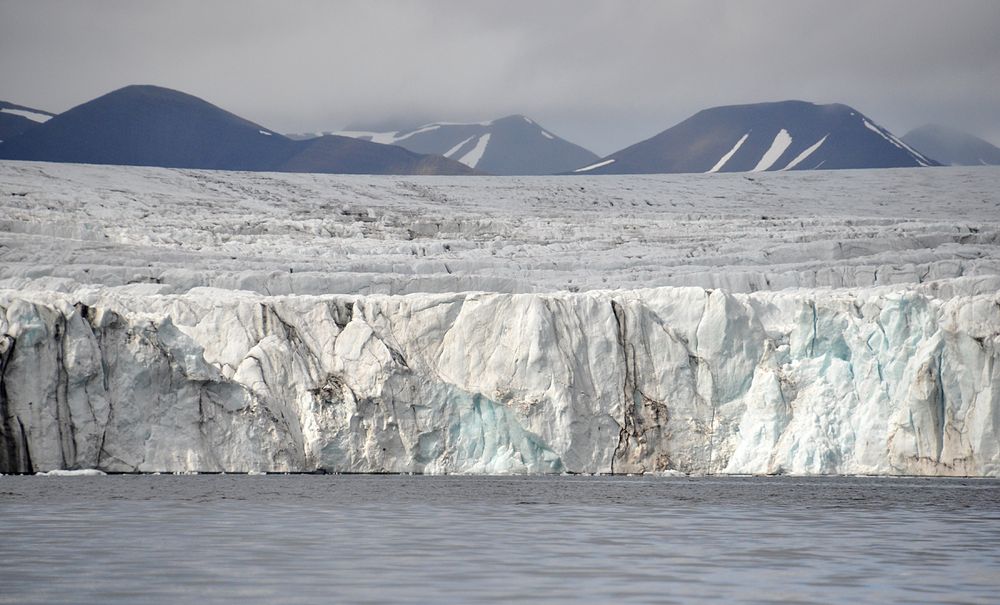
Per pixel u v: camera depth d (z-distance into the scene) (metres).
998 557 73.38
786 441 147.38
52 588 59.44
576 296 156.38
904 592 59.91
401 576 64.00
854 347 151.75
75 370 137.25
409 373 150.62
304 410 148.88
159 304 156.12
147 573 64.50
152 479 134.00
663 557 72.62
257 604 55.59
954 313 144.88
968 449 142.12
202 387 144.00
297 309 156.12
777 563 70.06
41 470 135.00
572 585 61.50
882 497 120.38
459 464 150.00
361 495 117.38
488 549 75.75
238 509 101.81
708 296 156.50
